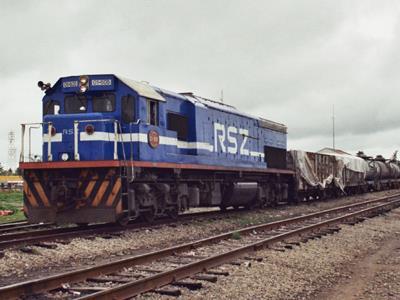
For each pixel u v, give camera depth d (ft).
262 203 81.76
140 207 49.90
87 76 48.73
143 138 48.83
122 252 38.14
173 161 54.44
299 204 96.17
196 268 29.50
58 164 46.16
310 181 101.40
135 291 24.25
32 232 45.42
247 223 59.47
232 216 64.80
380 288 28.40
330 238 46.70
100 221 45.68
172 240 44.96
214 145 64.49
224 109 68.69
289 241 43.16
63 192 45.93
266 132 84.02
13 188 175.22
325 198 116.78
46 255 34.17
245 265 32.17
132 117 48.39
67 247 36.81
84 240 39.60
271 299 25.59
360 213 68.90
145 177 49.62
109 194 45.65
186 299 24.34
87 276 27.07
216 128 65.31
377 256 39.40
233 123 70.90
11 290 22.74
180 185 55.98
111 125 47.93
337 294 27.27
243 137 73.72
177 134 57.16
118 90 48.75
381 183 175.83
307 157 100.73
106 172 45.83
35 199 48.03
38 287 24.16
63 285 25.18
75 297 23.80
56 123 47.83
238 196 70.74
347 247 42.78
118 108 48.60
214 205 65.77
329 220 56.54
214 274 29.37
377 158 178.70
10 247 36.86
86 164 45.50
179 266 29.27
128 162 46.14
